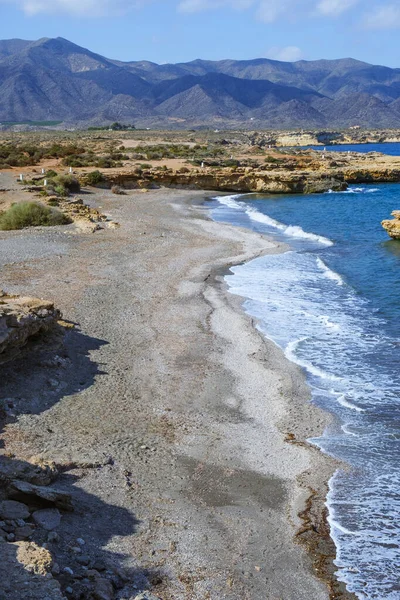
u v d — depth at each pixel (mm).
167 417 15273
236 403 16266
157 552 10117
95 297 25203
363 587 9633
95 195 62250
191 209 56000
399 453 13602
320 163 87688
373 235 42719
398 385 17312
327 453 13695
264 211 56375
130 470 12688
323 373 18281
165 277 29281
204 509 11516
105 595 8547
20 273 28719
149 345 20281
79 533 10289
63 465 12398
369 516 11391
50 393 16062
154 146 121312
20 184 60125
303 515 11430
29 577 8125
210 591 9328
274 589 9523
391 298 26312
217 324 22750
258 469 13023
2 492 10672
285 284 28969
